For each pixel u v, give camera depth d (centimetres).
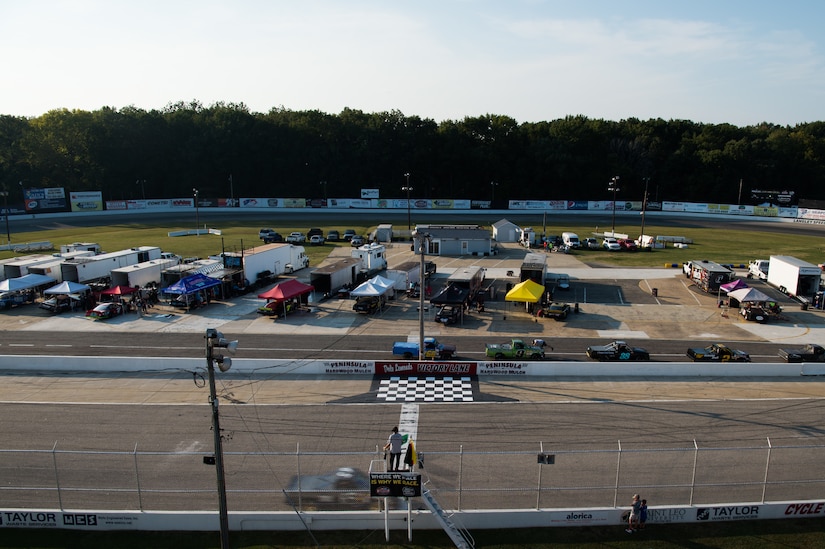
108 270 6172
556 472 2530
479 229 8481
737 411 3159
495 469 2552
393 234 9531
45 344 4319
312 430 2927
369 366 3728
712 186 15275
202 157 14812
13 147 13775
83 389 3456
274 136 15225
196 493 2380
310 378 3666
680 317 5119
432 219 11794
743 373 3709
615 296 5828
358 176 15525
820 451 2714
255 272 6153
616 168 15462
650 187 15625
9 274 5781
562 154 15112
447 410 3167
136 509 2261
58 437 2838
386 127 15650
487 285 6278
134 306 5353
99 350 4184
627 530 2164
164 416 3083
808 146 15725
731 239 9569
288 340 4438
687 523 2217
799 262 5897
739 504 2220
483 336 4569
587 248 8581
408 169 15575
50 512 2181
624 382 3603
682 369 3709
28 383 3547
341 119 16112
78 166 14200
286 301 5131
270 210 13000
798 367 3709
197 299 5391
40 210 11900
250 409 3183
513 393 3419
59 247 8544
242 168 15038
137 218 11794
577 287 6203
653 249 8569
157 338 4475
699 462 2612
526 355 3991
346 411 3156
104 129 14162
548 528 2181
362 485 2438
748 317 5009
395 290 5938
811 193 15450
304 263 7175
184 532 2169
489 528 2180
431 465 2586
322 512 2183
